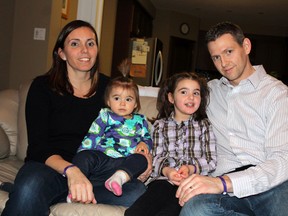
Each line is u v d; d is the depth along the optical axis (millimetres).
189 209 1276
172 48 8641
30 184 1396
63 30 1773
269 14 7895
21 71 3482
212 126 1771
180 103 1810
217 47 1614
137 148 1765
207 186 1328
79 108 1770
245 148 1595
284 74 9234
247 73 1654
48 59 3426
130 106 1879
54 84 1745
